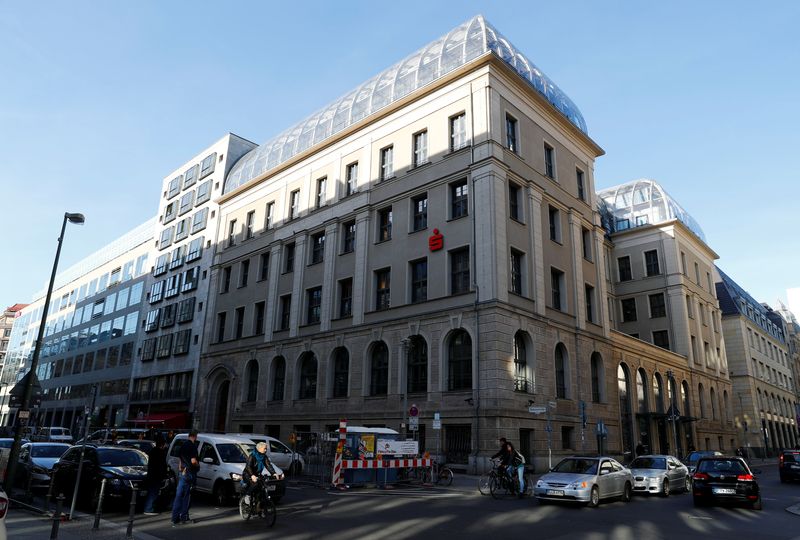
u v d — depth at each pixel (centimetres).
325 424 3269
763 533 1234
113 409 5878
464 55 3184
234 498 1560
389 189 3369
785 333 8488
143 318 5866
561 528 1243
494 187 2828
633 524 1317
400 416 2880
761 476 3381
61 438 3847
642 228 5100
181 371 4869
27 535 1073
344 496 1797
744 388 5978
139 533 1141
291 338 3706
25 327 10062
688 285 4959
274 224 4250
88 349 6988
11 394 1661
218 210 5016
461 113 3111
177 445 1830
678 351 4684
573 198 3525
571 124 3597
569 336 3133
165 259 5744
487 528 1232
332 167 3847
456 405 2653
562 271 3228
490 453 2461
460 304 2786
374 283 3300
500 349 2598
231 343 4297
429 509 1519
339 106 4019
